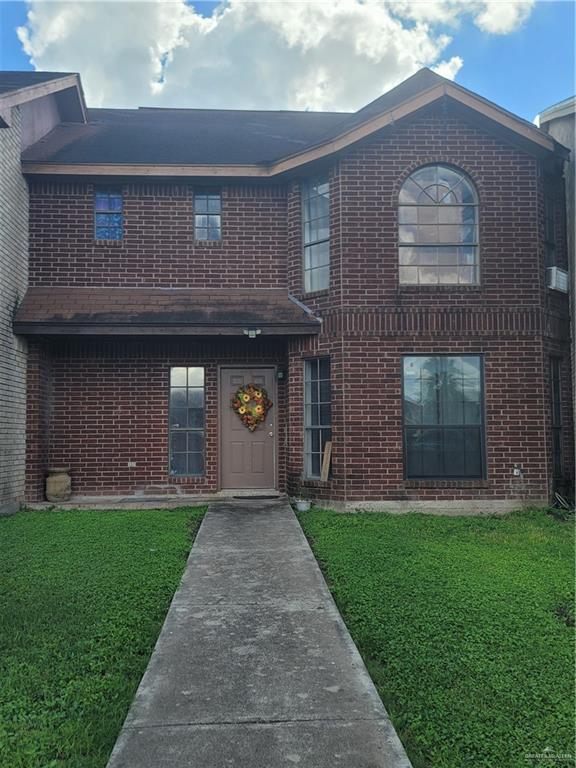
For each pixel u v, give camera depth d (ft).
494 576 19.12
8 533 25.14
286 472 34.60
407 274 31.78
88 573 19.22
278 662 12.92
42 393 33.24
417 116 31.81
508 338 31.42
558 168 33.91
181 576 19.07
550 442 31.58
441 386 31.53
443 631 14.66
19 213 32.60
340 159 31.68
